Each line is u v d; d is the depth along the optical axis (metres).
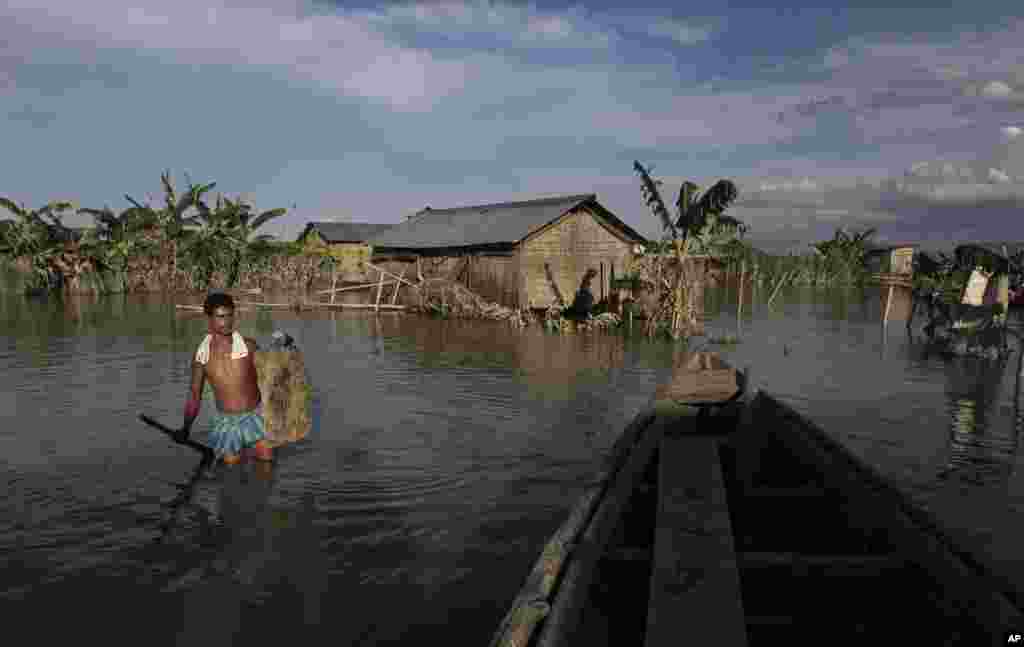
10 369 11.24
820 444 5.54
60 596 3.84
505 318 20.98
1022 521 5.44
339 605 3.78
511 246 22.06
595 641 3.23
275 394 6.47
